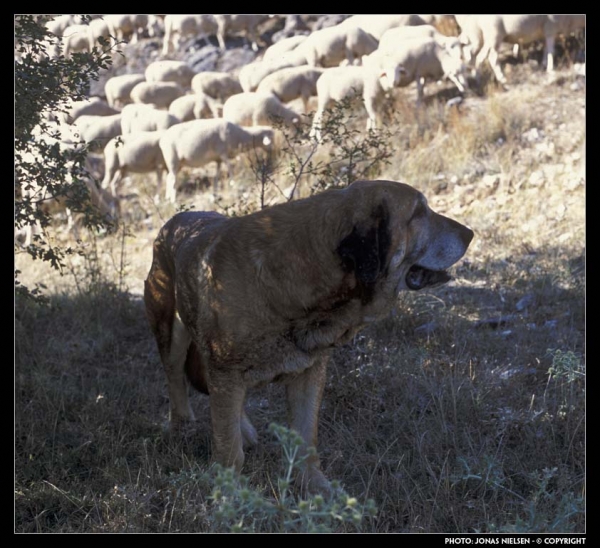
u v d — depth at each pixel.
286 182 11.61
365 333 7.10
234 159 13.71
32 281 9.94
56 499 4.84
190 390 6.46
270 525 4.21
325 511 3.22
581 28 13.84
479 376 6.16
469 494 4.73
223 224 4.80
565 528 4.05
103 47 6.51
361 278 4.16
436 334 7.11
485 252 9.27
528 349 6.69
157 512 4.66
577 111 12.42
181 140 12.94
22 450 5.41
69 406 6.12
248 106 13.96
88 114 15.77
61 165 6.54
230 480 3.17
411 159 11.92
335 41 15.70
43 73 6.23
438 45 13.61
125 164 13.44
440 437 5.24
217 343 4.48
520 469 4.94
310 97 16.23
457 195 11.06
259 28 20.52
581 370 6.10
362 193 4.29
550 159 11.34
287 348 4.45
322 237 4.28
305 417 4.83
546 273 8.32
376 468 4.82
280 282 4.32
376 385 6.07
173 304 5.51
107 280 9.04
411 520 4.43
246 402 6.21
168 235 5.50
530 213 10.12
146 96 16.58
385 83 13.16
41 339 7.57
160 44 20.89
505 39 14.14
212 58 19.44
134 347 7.54
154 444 5.41
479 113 13.05
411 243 4.38
